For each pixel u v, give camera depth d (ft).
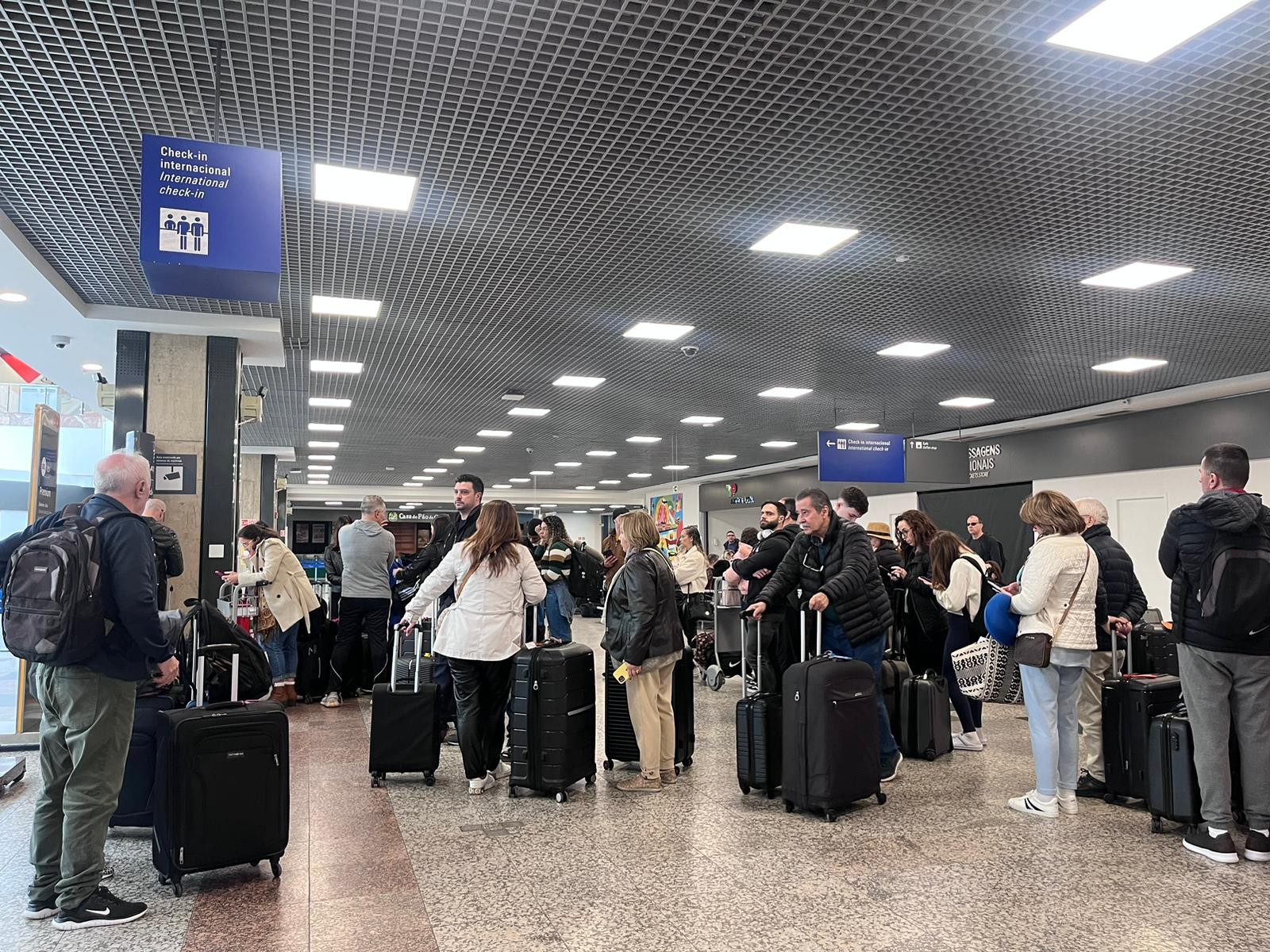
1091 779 15.70
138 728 13.25
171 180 11.84
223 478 24.79
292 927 9.98
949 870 11.64
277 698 24.75
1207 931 9.70
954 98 12.87
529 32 11.04
